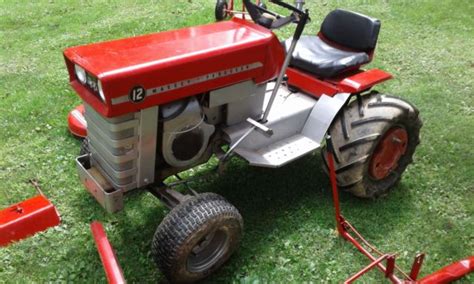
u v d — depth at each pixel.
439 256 2.99
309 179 3.66
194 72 2.54
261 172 3.72
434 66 5.36
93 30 6.53
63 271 2.85
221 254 2.75
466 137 4.11
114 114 2.33
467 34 6.16
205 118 2.84
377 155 3.27
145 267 2.89
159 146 2.69
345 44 3.62
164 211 3.32
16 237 3.00
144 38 2.72
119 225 3.20
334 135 3.19
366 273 2.86
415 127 3.44
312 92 3.38
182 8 7.32
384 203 3.42
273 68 2.92
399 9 6.98
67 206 3.37
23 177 3.65
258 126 2.90
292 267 2.90
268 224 3.21
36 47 6.02
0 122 4.34
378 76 3.27
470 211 3.35
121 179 2.60
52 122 4.36
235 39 2.74
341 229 3.00
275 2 2.85
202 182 3.60
